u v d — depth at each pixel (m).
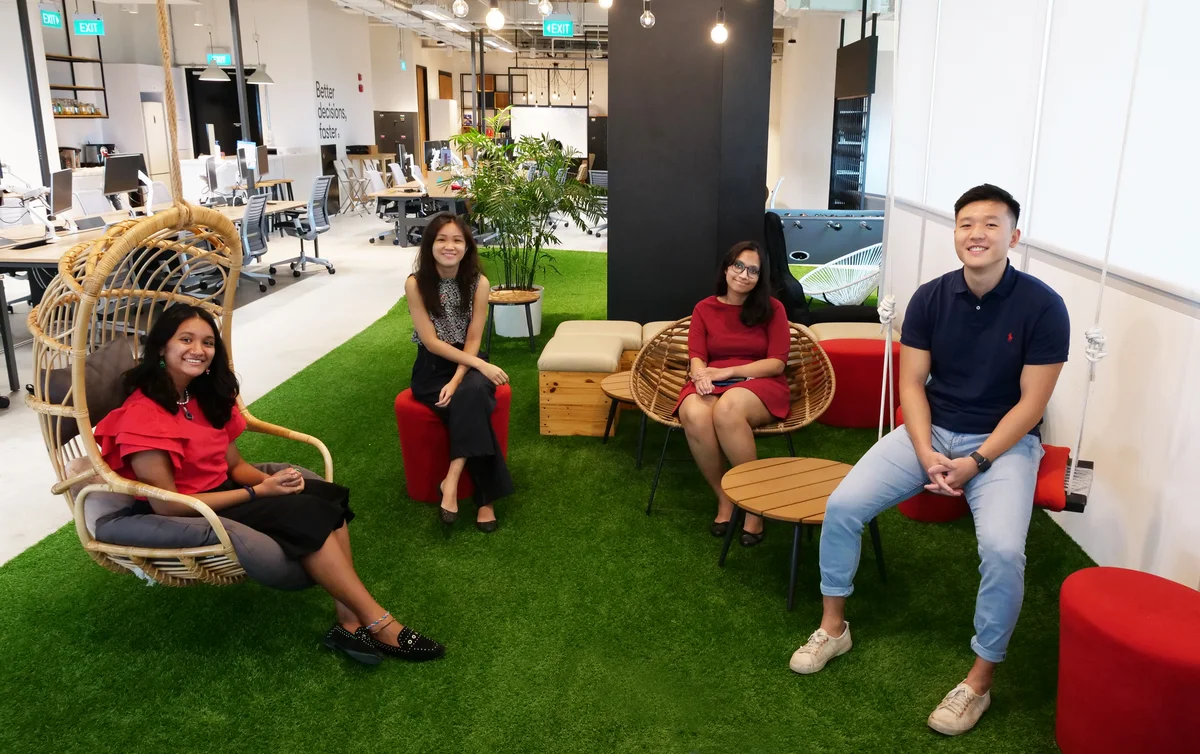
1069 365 3.34
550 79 30.47
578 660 2.55
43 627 2.72
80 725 2.27
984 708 2.28
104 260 2.25
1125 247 2.87
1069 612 2.02
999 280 2.42
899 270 5.76
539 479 3.89
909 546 3.25
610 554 3.20
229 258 2.80
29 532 3.42
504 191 6.33
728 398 3.22
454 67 29.52
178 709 2.34
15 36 11.23
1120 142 2.92
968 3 4.46
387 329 6.90
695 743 2.21
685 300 5.64
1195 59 2.46
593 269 9.76
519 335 6.52
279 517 2.42
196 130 17.20
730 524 3.04
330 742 2.21
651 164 5.46
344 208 16.61
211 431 2.57
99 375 2.60
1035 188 3.63
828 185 13.72
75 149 13.91
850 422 4.52
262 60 15.89
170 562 2.39
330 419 4.73
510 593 2.92
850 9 10.57
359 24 18.30
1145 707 1.87
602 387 3.95
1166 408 2.61
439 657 2.55
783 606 2.84
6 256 5.61
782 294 5.82
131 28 16.00
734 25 5.23
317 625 2.74
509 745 2.20
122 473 2.45
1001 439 2.37
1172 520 2.56
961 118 4.58
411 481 3.65
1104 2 3.04
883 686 2.42
